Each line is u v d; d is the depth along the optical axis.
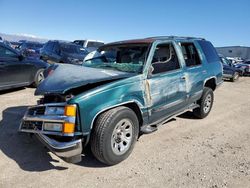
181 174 3.44
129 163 3.70
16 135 4.54
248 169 3.64
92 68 4.15
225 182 3.29
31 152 3.93
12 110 6.00
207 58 5.84
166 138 4.71
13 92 8.00
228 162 3.84
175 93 4.55
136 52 4.63
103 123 3.34
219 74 6.26
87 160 3.75
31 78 8.45
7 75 7.44
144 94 3.87
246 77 21.64
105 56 5.20
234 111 7.26
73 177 3.30
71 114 3.14
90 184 3.16
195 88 5.22
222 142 4.66
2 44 7.36
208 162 3.81
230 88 13.00
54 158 3.77
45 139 3.28
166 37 4.86
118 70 4.23
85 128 3.24
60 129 3.17
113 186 3.13
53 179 3.23
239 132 5.30
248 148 4.42
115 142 3.53
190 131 5.18
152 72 4.12
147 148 4.23
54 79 3.72
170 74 4.40
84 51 13.08
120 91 3.53
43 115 3.40
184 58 4.99
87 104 3.21
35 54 14.77
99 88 3.36
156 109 4.16
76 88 3.51
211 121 5.98
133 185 3.16
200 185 3.20
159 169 3.56
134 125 3.75
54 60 12.18
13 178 3.21
